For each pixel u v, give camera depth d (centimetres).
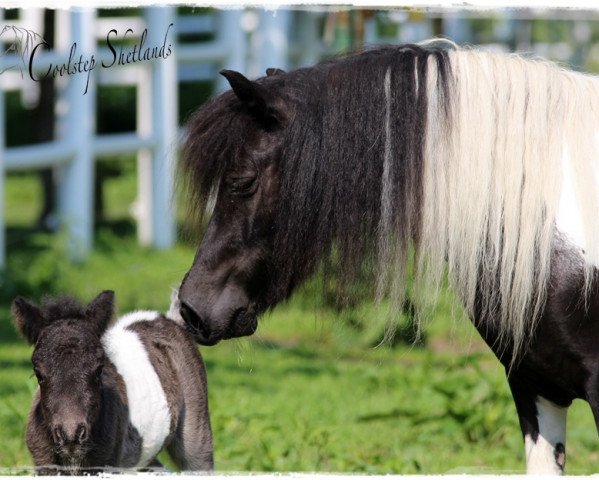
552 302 793
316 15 3375
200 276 829
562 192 799
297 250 813
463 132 808
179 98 3878
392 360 1961
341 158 803
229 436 1256
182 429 1095
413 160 804
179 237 915
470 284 809
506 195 802
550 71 830
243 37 3086
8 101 4241
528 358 826
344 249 812
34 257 2539
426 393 1590
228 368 1917
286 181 805
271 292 835
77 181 2669
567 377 814
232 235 823
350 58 844
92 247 2759
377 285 816
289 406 1555
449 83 816
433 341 2081
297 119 807
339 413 1523
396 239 806
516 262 796
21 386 1588
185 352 1112
